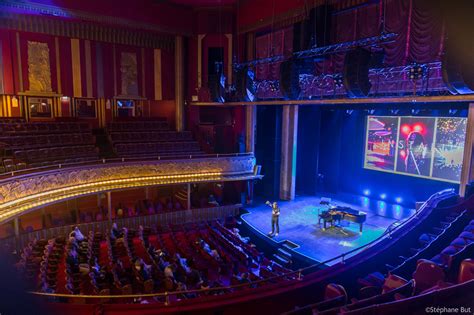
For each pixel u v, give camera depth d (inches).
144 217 869.8
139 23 942.4
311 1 733.9
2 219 556.1
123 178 857.5
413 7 549.6
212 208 944.9
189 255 630.5
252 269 601.0
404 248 486.6
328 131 1077.8
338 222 767.1
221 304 312.5
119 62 1015.6
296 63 544.7
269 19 870.4
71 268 526.9
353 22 679.1
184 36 1047.0
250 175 995.3
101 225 819.4
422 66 511.2
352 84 455.5
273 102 805.2
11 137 771.4
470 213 518.6
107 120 1058.1
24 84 878.4
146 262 636.7
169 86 1091.9
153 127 1058.1
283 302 340.5
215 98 780.0
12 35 852.0
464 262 283.7
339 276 387.2
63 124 912.3
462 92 364.2
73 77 949.2
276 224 745.0
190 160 940.0
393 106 824.9
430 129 820.0
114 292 460.8
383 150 932.6
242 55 1005.2
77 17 842.8
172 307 308.7
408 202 881.5
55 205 906.7
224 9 1011.3
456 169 776.3
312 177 1079.0
